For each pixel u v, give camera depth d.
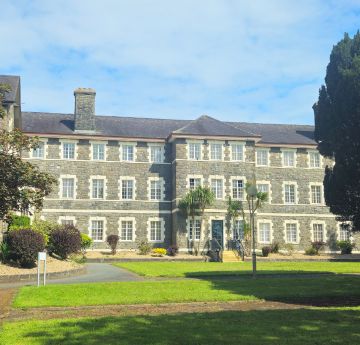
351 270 26.56
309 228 46.25
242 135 44.09
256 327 10.49
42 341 9.12
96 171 43.88
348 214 21.36
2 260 23.91
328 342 9.12
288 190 46.53
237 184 43.75
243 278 22.14
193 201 41.47
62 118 46.09
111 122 46.66
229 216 42.94
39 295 15.80
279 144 46.56
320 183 47.22
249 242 42.75
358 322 11.12
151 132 46.06
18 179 15.70
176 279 21.50
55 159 43.22
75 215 42.97
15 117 38.09
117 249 43.22
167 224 44.25
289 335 9.72
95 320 11.24
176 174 43.03
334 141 21.11
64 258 28.34
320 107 22.66
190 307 14.10
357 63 20.23
